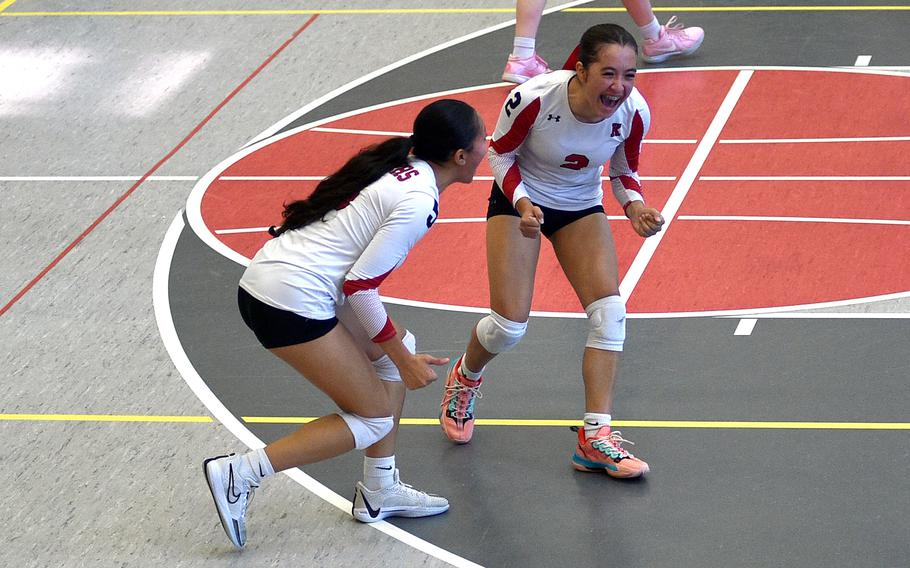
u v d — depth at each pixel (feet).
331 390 20.01
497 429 24.43
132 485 23.29
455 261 31.35
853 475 22.11
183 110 41.34
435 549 20.90
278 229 20.07
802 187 33.45
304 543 21.26
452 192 35.04
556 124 21.29
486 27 45.91
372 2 48.96
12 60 45.68
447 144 19.13
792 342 26.61
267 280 19.36
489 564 20.44
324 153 37.70
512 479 22.76
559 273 30.48
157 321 29.32
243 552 21.15
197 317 29.35
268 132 39.45
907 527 20.63
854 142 35.65
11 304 30.50
